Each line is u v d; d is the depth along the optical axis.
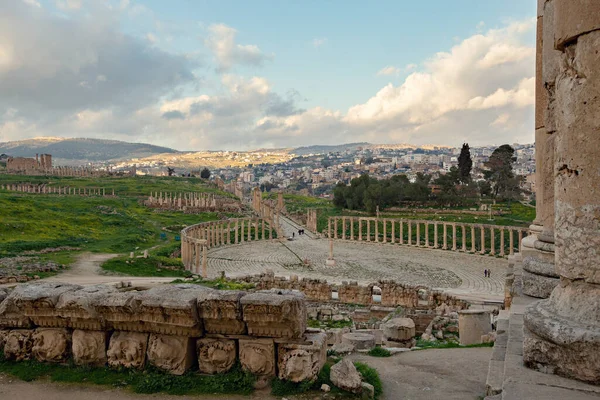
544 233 13.05
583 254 7.50
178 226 96.44
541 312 7.93
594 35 7.24
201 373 10.16
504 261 69.06
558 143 8.02
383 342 18.50
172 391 9.52
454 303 34.78
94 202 118.12
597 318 7.17
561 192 7.93
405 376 11.37
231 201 156.12
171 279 41.69
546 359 7.48
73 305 10.56
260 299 9.69
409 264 67.19
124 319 10.45
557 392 6.65
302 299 10.07
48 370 10.66
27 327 11.29
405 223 101.38
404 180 134.75
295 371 9.52
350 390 9.27
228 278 44.34
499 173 120.56
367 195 118.00
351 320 32.72
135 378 10.08
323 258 72.56
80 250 57.16
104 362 10.71
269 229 105.06
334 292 43.06
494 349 10.23
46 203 100.25
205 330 10.33
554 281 12.05
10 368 10.80
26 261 44.81
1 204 81.25
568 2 7.59
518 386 6.89
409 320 19.22
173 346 10.23
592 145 7.35
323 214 128.50
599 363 6.86
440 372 11.70
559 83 8.00
